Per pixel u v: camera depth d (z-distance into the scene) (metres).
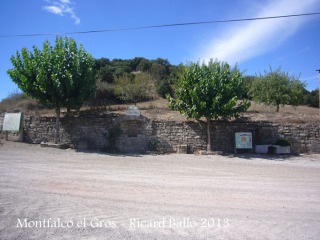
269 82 24.53
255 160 13.29
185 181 8.30
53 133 16.42
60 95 14.99
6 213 5.17
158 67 41.81
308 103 42.97
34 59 14.98
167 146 15.73
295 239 4.42
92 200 6.05
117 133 15.64
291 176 9.55
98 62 44.25
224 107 14.34
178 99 15.59
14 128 16.67
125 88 26.53
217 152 14.88
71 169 9.52
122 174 9.02
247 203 6.21
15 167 9.52
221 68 15.98
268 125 16.25
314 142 15.91
